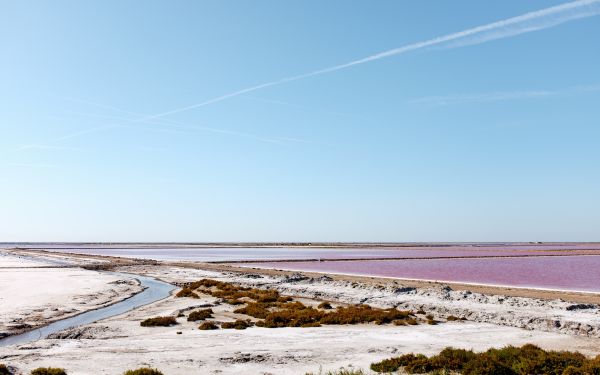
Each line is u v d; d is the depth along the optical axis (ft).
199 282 169.48
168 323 86.22
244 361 55.06
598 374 45.06
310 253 551.59
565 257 402.52
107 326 84.12
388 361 52.26
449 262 329.31
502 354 53.62
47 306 113.29
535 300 108.06
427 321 89.35
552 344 67.21
